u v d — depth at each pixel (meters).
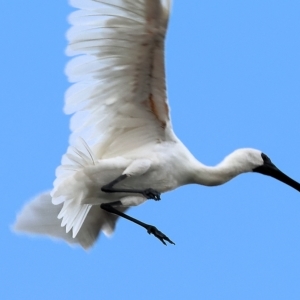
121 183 16.30
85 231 17.84
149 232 16.64
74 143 15.61
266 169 18.23
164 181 16.56
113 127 16.34
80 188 15.88
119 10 15.27
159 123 16.45
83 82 15.91
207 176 17.23
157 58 15.56
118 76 15.94
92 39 15.55
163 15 15.06
